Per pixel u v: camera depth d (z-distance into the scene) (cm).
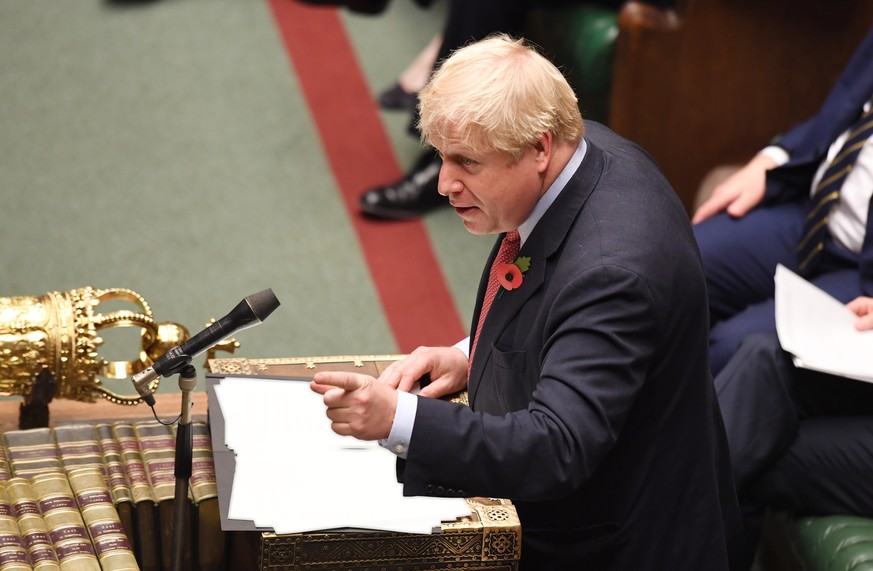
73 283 1296
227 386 736
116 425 772
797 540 841
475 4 1389
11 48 1777
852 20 1241
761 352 850
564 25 1435
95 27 1855
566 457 577
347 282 1343
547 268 630
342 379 571
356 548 628
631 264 592
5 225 1387
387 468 674
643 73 1270
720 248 1025
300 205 1477
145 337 812
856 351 830
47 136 1575
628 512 661
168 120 1634
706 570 671
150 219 1424
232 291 1307
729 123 1297
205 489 709
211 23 1889
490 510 655
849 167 975
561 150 622
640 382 599
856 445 825
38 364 776
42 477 706
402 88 1703
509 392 655
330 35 1872
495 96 584
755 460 836
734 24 1251
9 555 637
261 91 1719
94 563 641
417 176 1468
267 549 613
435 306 1315
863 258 935
